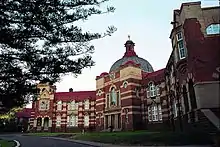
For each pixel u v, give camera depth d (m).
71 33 9.48
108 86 40.00
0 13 8.53
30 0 8.71
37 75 9.48
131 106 34.09
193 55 18.41
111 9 10.47
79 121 52.16
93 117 51.94
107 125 38.38
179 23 22.33
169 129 28.22
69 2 9.41
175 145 16.12
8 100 9.55
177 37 22.09
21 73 9.18
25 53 9.13
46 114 53.22
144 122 34.09
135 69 36.59
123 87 36.50
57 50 9.59
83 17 9.81
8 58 9.08
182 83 21.33
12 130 60.56
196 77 17.73
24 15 8.88
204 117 16.16
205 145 14.72
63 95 56.12
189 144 15.95
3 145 21.73
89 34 9.84
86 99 53.56
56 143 24.12
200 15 19.47
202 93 17.22
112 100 38.50
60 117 53.44
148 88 35.06
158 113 32.47
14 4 8.64
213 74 17.61
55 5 9.14
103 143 22.20
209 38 18.62
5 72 9.00
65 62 9.55
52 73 9.55
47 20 9.19
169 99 29.38
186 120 20.39
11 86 9.25
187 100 20.72
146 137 18.92
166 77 30.81
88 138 27.70
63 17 9.48
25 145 22.08
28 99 10.32
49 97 54.50
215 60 17.94
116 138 21.95
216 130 14.31
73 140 27.95
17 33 8.83
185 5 20.05
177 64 21.50
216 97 16.98
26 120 65.06
